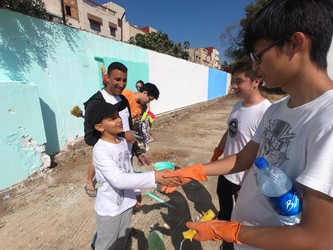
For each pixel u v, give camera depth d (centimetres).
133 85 764
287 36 71
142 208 303
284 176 77
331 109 68
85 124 220
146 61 833
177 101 1171
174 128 792
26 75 409
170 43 1998
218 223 95
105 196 170
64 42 485
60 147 486
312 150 68
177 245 241
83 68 539
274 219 92
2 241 243
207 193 343
